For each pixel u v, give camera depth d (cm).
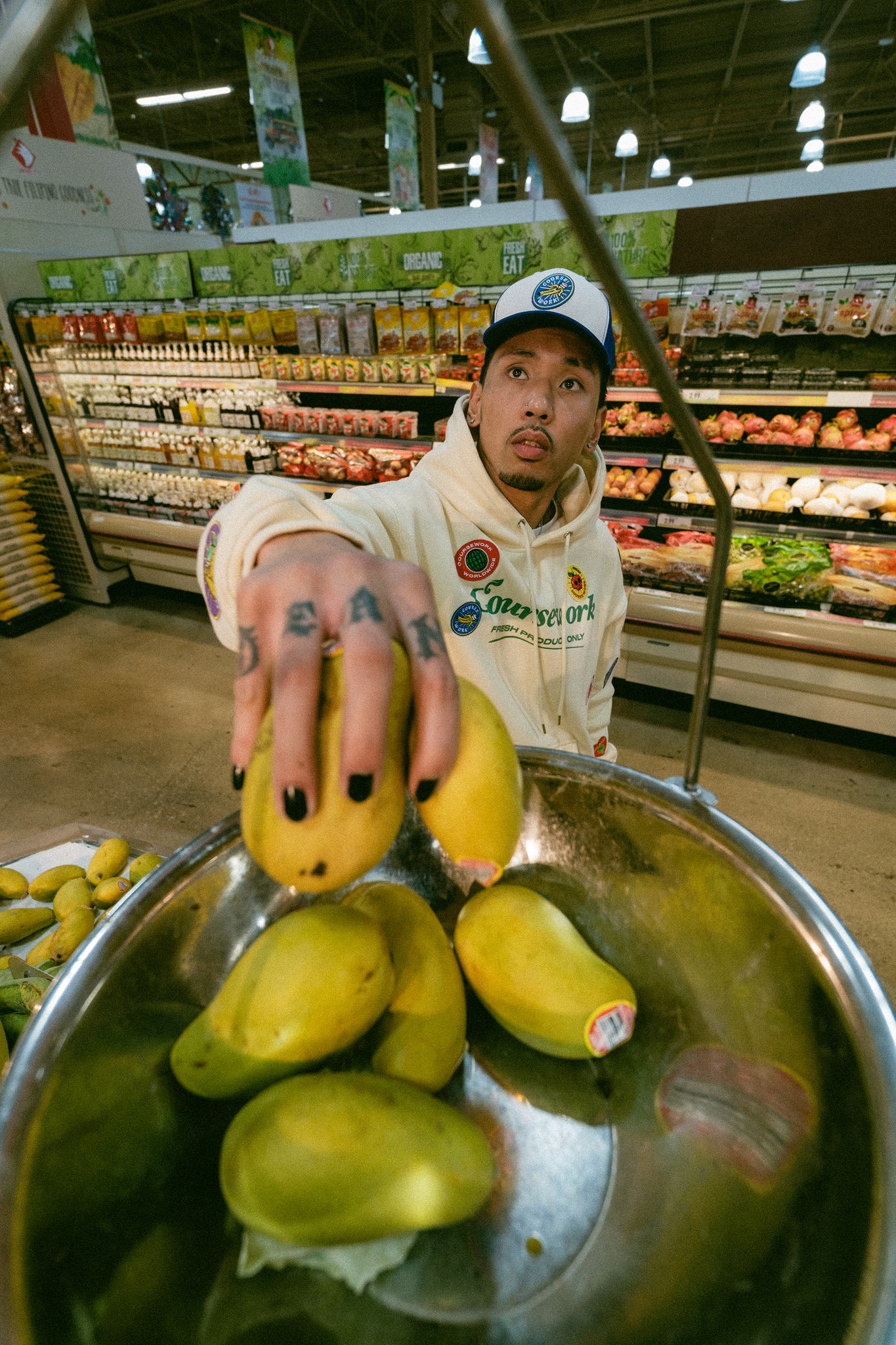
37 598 418
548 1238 43
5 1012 96
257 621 37
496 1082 51
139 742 303
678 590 285
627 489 300
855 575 260
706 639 49
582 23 880
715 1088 49
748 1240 41
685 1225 43
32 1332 30
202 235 480
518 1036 51
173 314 366
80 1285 36
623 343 281
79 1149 39
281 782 33
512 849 42
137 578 451
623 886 61
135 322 378
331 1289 38
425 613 37
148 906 50
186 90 1137
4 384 388
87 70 402
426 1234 41
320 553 39
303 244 319
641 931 59
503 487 106
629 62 1114
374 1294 39
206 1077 44
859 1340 29
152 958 50
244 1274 38
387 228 351
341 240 309
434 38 1016
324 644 35
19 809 263
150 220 455
